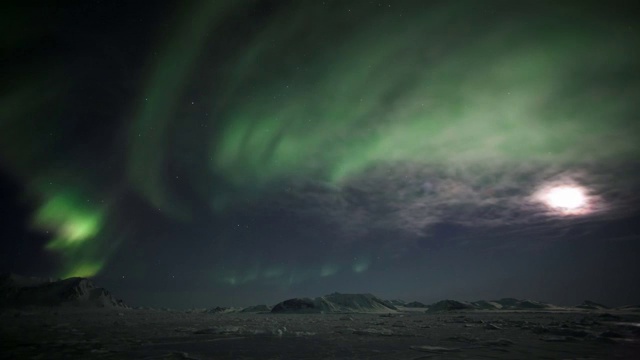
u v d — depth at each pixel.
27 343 23.98
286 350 21.36
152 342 25.61
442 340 26.86
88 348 21.77
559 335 29.84
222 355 19.44
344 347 22.77
